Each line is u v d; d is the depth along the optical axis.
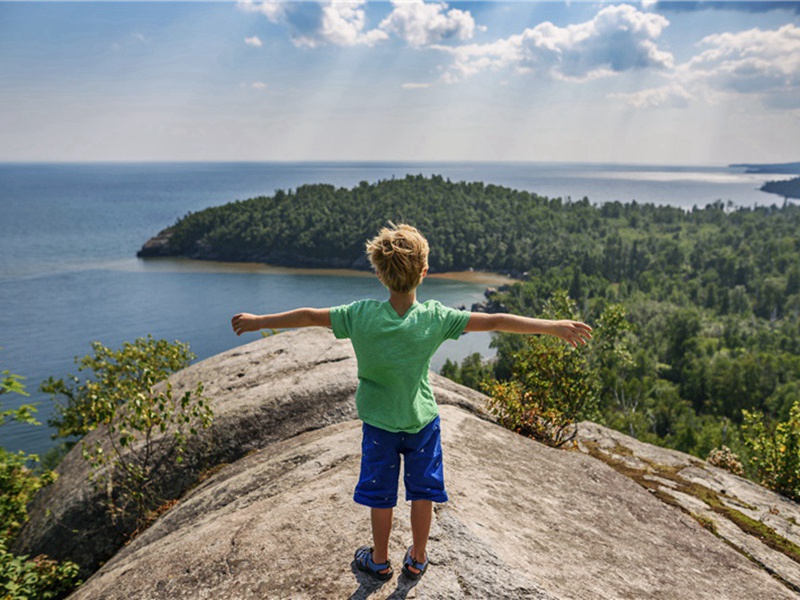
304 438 6.95
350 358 8.53
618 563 3.95
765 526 6.02
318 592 2.93
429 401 2.83
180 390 8.65
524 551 3.56
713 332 142.62
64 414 14.37
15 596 5.71
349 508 3.73
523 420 8.35
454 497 4.05
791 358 103.19
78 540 6.75
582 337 2.71
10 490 7.77
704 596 3.85
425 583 2.96
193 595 3.15
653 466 8.05
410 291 2.73
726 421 70.25
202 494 5.76
